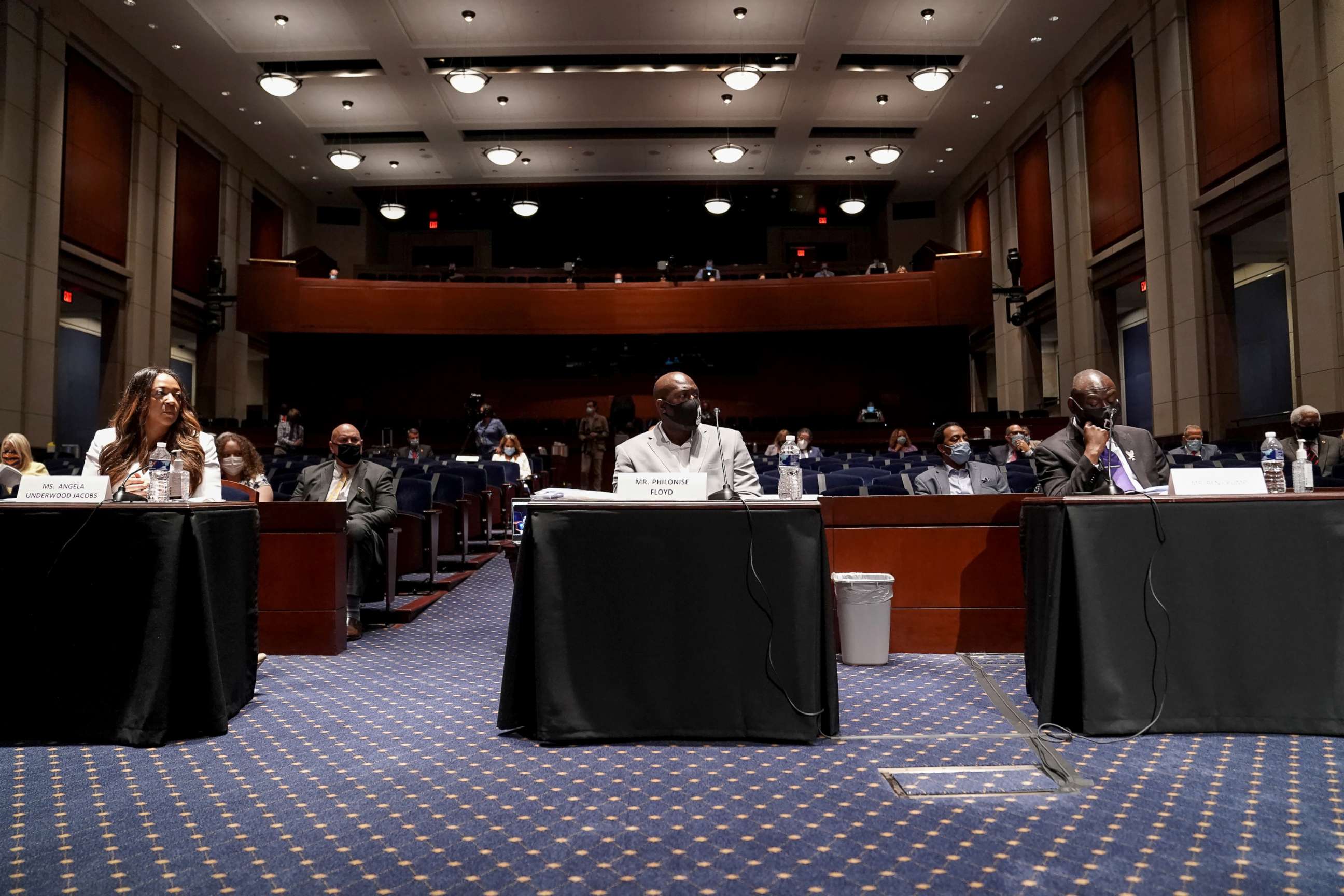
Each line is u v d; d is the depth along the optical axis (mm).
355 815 2252
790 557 2967
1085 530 2992
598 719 2908
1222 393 11781
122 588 2955
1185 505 2994
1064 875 1857
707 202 19125
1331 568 2939
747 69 14164
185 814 2264
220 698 3031
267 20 13711
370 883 1845
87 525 2967
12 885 1828
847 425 16953
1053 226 15875
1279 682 2916
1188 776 2494
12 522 2963
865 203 21500
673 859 1965
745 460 3734
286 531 4797
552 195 21062
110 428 3512
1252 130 10859
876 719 3227
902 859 1950
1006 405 17969
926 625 4633
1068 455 3902
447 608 6246
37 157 12344
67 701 2924
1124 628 2949
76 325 16766
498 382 18844
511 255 23609
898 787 2438
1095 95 14523
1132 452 3951
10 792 2432
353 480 5562
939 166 19891
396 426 17156
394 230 23312
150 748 2869
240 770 2641
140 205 14805
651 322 17328
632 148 18484
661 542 2973
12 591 2947
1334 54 9602
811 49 14734
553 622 2939
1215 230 11703
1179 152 12281
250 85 15828
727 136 17938
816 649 2936
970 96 16656
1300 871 1862
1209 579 2963
